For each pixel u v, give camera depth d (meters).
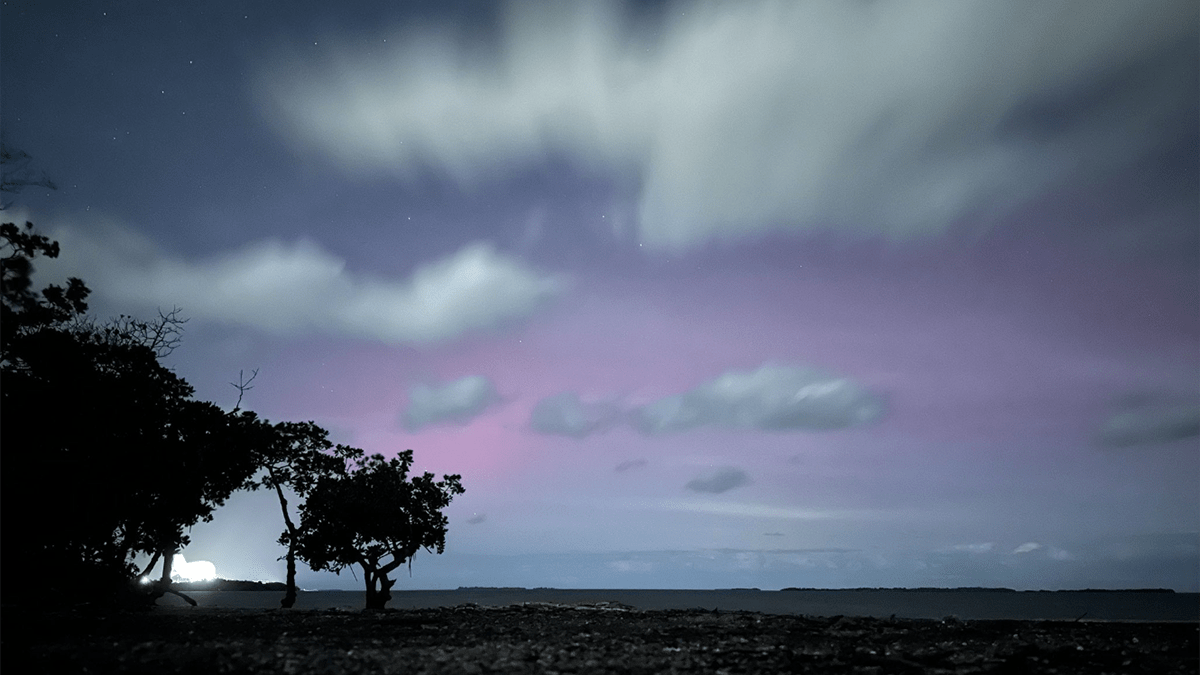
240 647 16.78
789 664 16.30
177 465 34.19
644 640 20.59
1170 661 17.22
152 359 35.31
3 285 31.23
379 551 50.31
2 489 28.78
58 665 14.16
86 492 31.28
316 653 16.03
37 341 31.80
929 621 25.88
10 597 27.89
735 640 19.92
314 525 49.31
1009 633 22.27
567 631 23.28
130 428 33.53
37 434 30.78
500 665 15.47
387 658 15.89
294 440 48.97
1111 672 16.02
